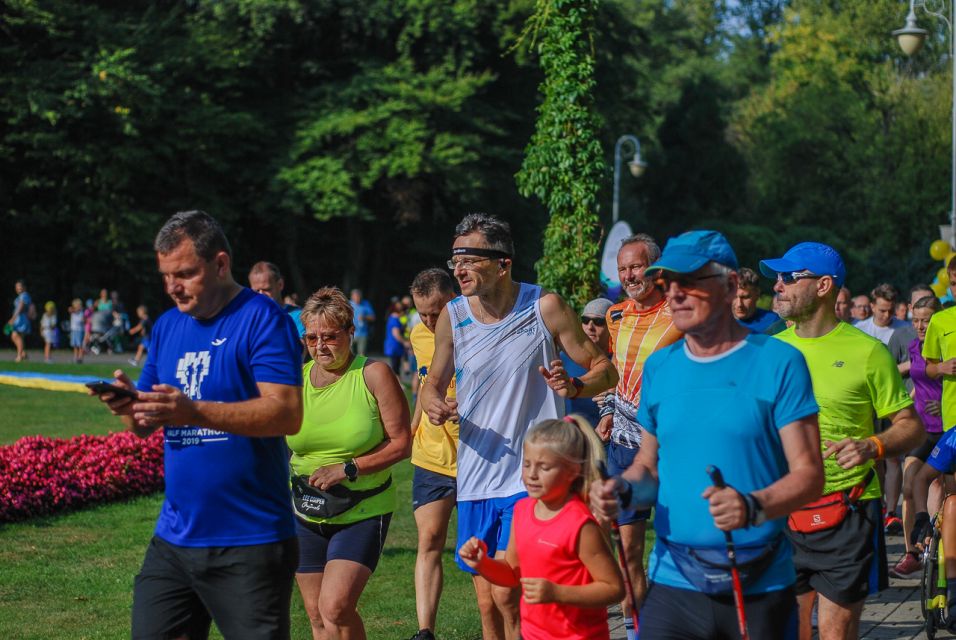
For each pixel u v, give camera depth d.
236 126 35.38
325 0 36.19
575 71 10.35
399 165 34.69
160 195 36.81
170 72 35.38
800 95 48.16
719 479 3.30
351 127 34.88
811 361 5.07
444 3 35.78
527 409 5.30
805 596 5.12
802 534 4.99
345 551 5.16
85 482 10.25
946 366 7.27
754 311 6.99
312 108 36.88
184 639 4.16
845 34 49.44
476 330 5.32
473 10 36.06
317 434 5.25
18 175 35.19
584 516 4.04
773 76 62.34
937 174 42.41
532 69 37.91
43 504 9.80
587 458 4.05
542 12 10.50
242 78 37.38
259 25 36.41
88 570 7.95
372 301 40.53
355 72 38.44
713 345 3.60
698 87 57.06
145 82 32.94
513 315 5.30
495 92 38.66
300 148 35.84
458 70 36.59
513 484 5.27
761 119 50.31
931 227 42.69
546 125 10.46
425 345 6.89
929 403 8.53
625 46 38.97
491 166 38.41
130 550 8.57
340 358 5.30
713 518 3.42
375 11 35.91
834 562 4.93
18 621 6.71
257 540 4.04
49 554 8.39
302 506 5.22
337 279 42.59
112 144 34.38
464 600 7.42
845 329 5.10
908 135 43.38
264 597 4.05
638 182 56.91
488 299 5.32
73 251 35.72
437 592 6.10
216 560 4.03
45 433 14.76
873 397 4.96
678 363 3.64
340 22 37.41
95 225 34.34
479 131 37.25
